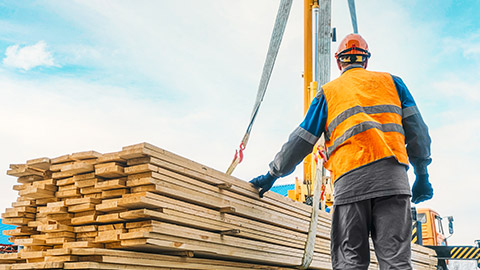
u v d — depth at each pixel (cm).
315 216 448
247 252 375
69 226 333
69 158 336
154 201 302
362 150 309
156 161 309
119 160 319
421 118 337
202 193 343
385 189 300
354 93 326
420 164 349
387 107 323
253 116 514
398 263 294
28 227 360
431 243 1205
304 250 440
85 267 279
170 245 309
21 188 366
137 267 302
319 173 454
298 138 346
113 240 306
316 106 342
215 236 347
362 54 357
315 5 700
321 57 512
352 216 307
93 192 329
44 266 291
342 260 309
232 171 495
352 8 655
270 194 411
